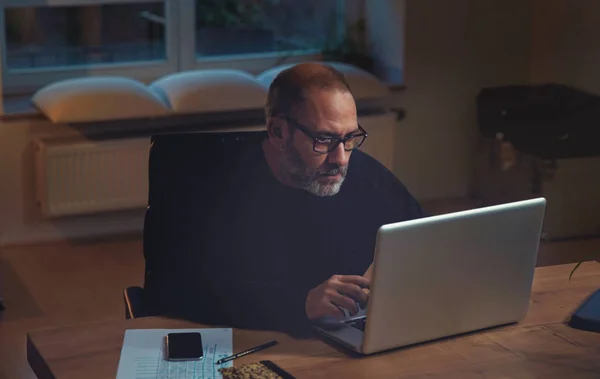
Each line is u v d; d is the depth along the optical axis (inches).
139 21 214.2
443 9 218.4
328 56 227.6
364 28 229.1
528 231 83.7
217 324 85.9
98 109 189.2
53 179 191.0
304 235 100.5
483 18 221.9
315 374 76.4
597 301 91.0
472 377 76.8
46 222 198.2
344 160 95.7
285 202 100.5
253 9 222.5
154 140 100.9
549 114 206.1
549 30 222.1
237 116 208.8
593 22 209.0
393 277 77.1
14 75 205.5
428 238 77.5
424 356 80.2
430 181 227.8
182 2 215.2
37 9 204.8
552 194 199.9
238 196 99.7
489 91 218.7
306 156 95.0
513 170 210.4
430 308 80.8
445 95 223.6
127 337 82.1
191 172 99.9
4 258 187.5
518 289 85.7
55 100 189.0
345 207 103.6
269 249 98.7
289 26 226.4
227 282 89.7
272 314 86.3
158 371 75.9
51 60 209.3
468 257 80.8
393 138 215.9
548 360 80.3
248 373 75.4
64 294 169.2
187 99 195.8
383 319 78.5
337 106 94.3
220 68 222.5
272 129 97.3
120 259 188.2
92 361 77.7
